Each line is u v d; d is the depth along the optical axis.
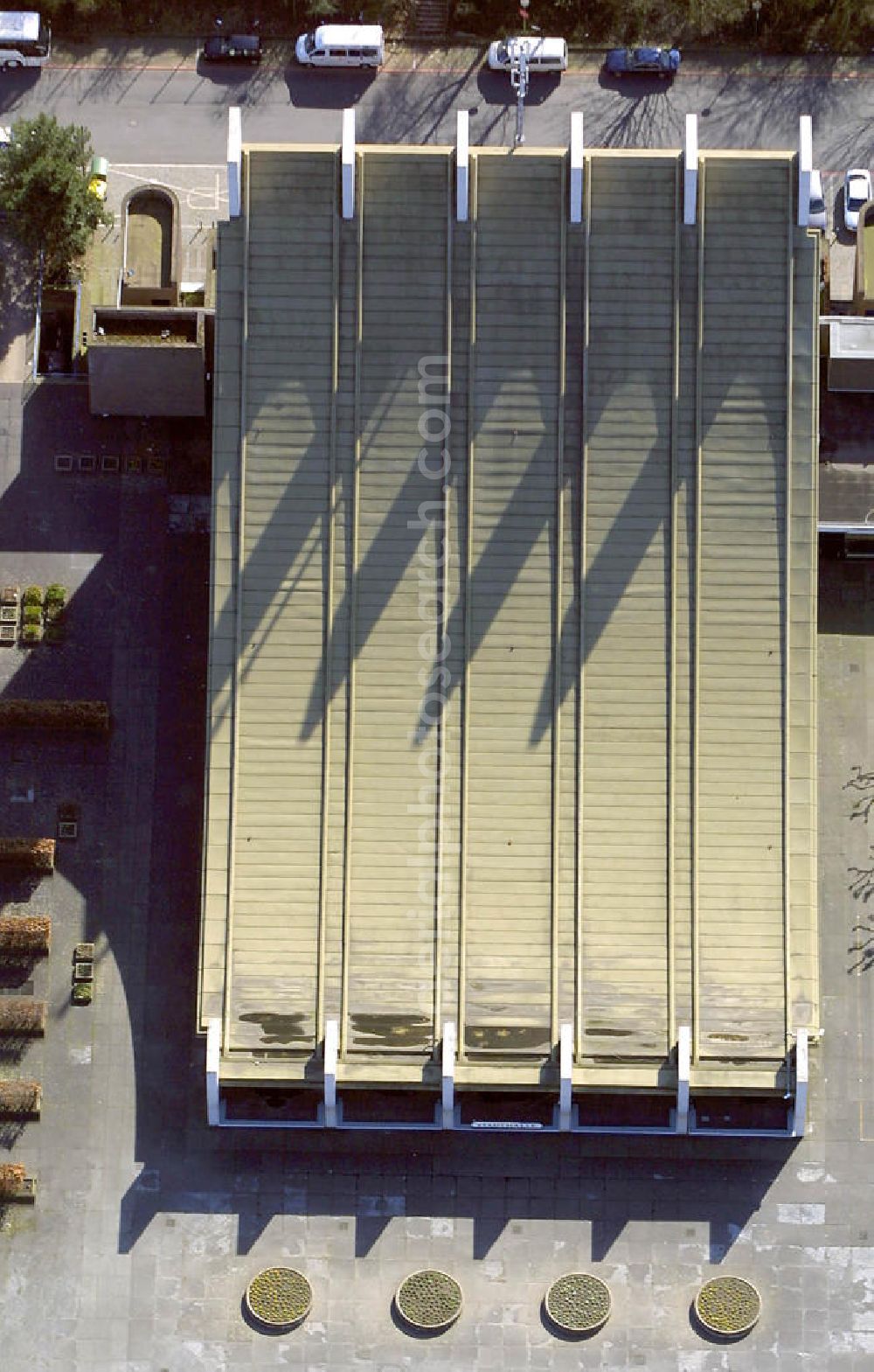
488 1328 75.44
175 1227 76.31
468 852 74.31
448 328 74.94
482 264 75.25
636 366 74.94
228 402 75.06
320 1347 75.31
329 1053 72.69
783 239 74.94
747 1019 73.75
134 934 78.75
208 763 74.62
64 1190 76.69
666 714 74.56
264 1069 73.75
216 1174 76.69
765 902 74.12
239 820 74.44
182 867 79.19
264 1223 76.31
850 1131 76.81
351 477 75.00
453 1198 76.44
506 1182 76.50
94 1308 75.75
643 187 75.06
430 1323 75.12
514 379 75.06
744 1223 76.12
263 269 75.12
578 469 75.00
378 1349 75.31
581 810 74.19
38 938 77.94
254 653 74.81
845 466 79.50
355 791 74.50
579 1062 73.56
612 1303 75.56
